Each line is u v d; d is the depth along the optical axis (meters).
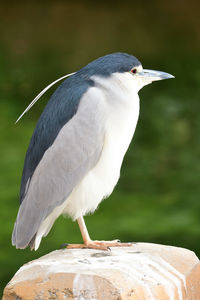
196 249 11.98
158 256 6.60
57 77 24.55
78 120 7.04
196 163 16.58
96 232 12.66
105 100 7.09
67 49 28.66
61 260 6.37
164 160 16.86
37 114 20.39
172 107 19.33
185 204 14.15
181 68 24.48
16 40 30.03
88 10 34.59
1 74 24.59
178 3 34.19
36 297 5.88
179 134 18.02
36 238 7.18
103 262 6.27
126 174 16.16
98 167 7.17
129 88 7.24
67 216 7.36
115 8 34.75
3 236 12.31
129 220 13.30
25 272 6.08
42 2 36.03
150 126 18.58
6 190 14.45
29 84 23.48
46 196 7.11
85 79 7.23
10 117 19.75
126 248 6.96
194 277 6.43
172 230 12.73
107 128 7.08
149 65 25.72
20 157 16.48
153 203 14.32
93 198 7.25
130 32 30.95
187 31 30.78
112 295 5.69
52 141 7.09
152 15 33.31
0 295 10.54
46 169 7.09
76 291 5.77
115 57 7.27
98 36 30.64
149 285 5.91
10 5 35.50
